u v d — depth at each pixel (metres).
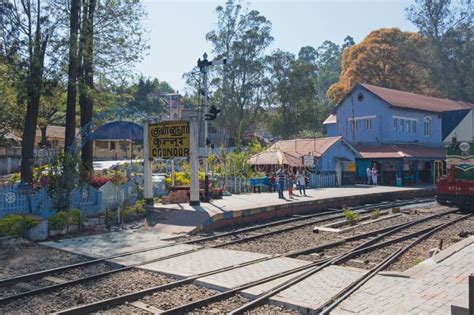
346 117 43.62
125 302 7.99
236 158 31.88
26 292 8.45
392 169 38.81
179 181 25.97
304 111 66.25
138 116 28.27
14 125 32.41
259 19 64.81
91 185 18.61
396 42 61.47
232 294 8.26
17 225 13.44
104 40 21.67
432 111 43.66
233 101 63.69
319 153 35.03
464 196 20.83
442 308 6.73
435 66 58.66
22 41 19.47
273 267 10.03
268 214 19.28
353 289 8.09
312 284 8.55
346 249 12.44
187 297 8.24
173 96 56.53
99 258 11.34
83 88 20.55
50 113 36.69
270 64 65.12
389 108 40.03
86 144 22.53
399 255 11.48
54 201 16.42
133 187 20.53
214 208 18.19
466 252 10.45
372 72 61.25
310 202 21.83
